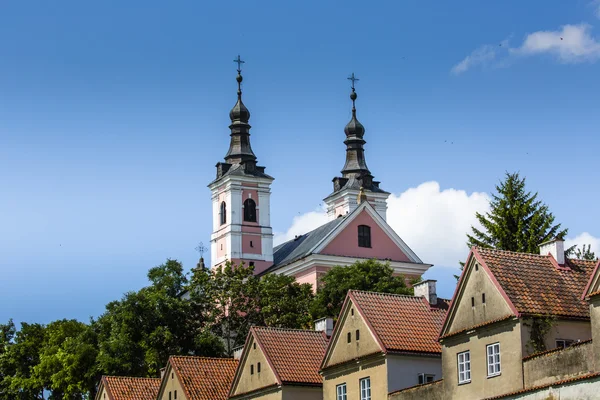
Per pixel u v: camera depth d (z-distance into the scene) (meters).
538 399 57.44
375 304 72.12
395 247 149.50
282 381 76.44
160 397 91.62
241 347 95.06
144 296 112.56
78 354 114.81
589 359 55.34
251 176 164.62
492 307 61.72
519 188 105.81
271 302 119.19
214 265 165.88
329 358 74.38
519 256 64.00
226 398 85.88
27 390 129.12
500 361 60.66
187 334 113.56
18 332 135.12
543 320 60.09
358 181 172.75
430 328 71.25
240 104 169.88
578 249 109.44
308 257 144.75
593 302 55.53
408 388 66.88
